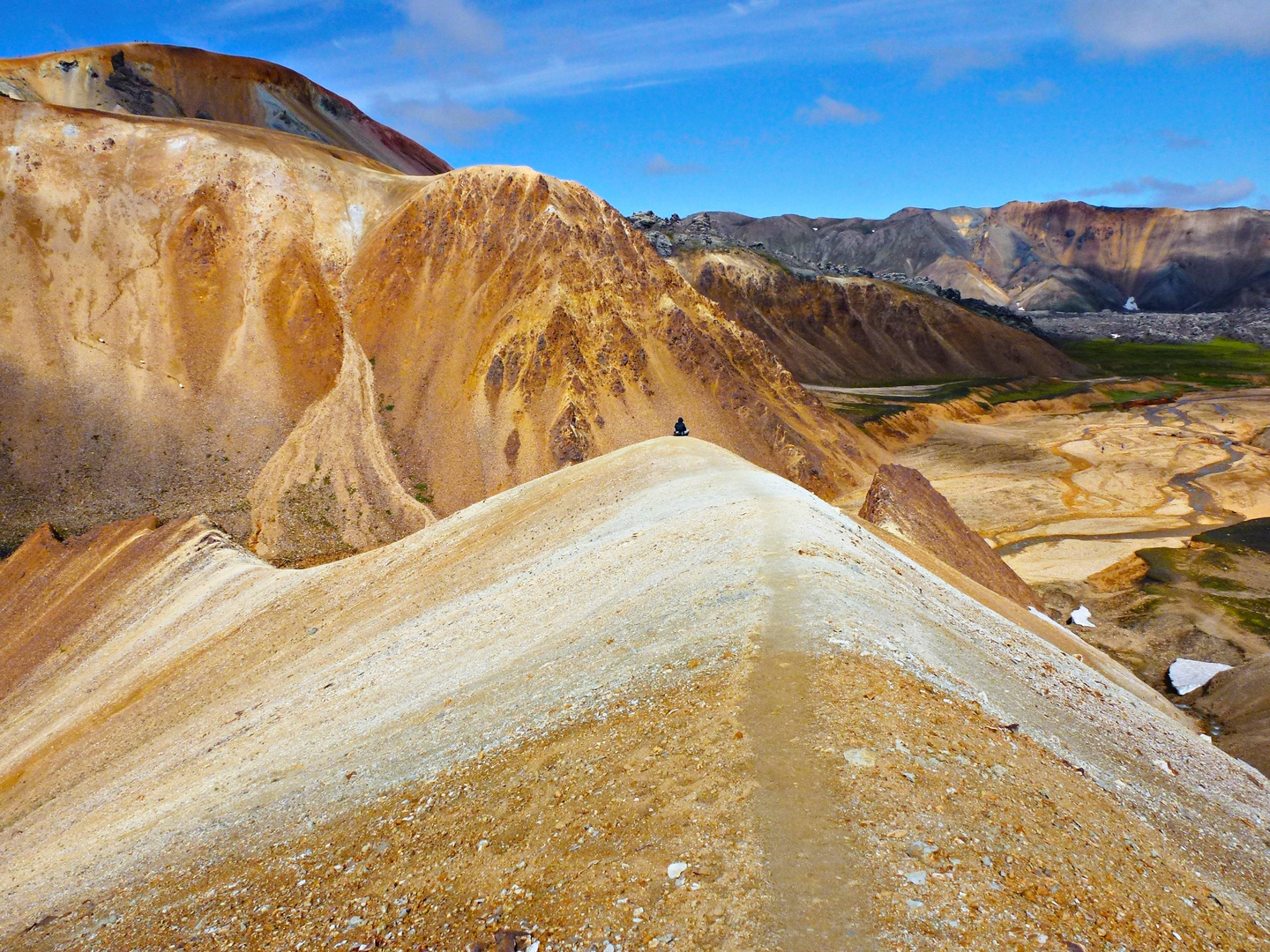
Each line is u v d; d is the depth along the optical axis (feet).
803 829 33.45
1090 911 30.86
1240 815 54.39
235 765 80.59
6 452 240.73
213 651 134.41
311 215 357.41
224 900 45.50
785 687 45.14
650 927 30.01
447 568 124.98
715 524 87.61
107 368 274.16
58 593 180.45
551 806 40.81
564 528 118.42
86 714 133.49
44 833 93.81
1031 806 37.60
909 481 159.53
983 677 56.90
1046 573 239.30
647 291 347.77
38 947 50.39
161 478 252.01
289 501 254.47
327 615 128.36
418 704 71.92
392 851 42.98
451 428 289.33
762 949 27.76
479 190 358.23
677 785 38.29
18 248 291.38
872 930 28.09
